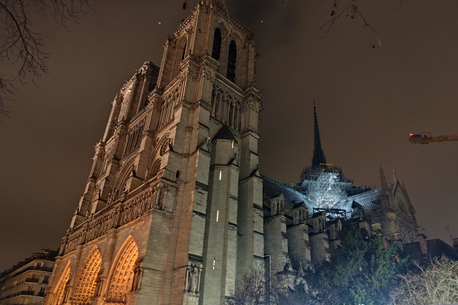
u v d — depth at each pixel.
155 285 40.88
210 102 59.28
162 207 45.53
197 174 48.59
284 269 53.09
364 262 35.41
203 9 72.12
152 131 64.31
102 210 61.56
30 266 112.50
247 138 64.44
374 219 92.75
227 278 45.44
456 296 29.80
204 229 45.97
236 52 78.56
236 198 52.44
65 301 57.06
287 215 76.69
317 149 142.38
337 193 114.12
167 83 72.06
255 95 70.06
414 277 33.12
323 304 38.69
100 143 87.69
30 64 11.18
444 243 81.25
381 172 102.06
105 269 48.62
